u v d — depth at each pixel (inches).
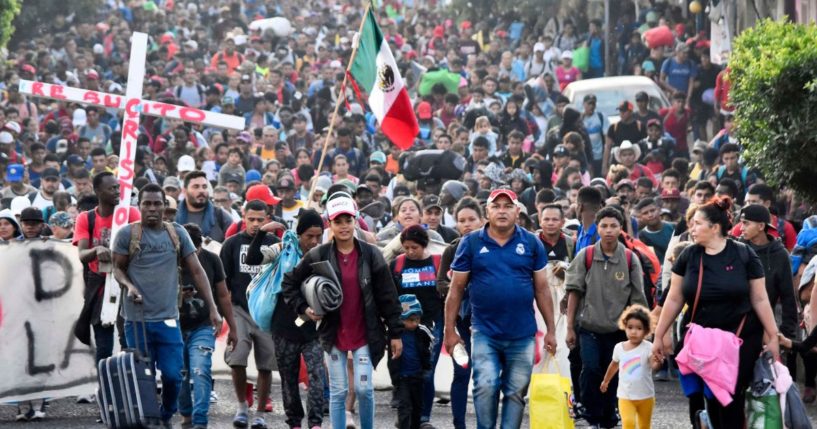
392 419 978.1
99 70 2541.8
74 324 1015.0
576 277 903.7
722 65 2110.0
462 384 901.8
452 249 896.9
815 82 1015.6
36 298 1006.4
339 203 807.7
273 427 950.4
